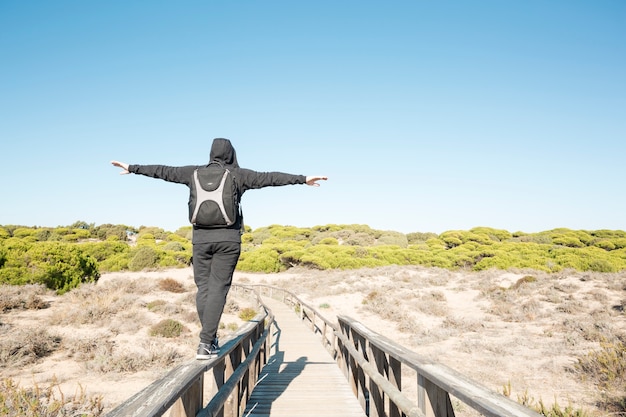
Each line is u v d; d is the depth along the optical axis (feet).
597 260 103.60
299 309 76.33
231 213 10.84
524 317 58.85
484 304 73.87
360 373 18.81
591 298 65.62
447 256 148.15
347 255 148.77
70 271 74.43
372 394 15.76
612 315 54.08
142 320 50.90
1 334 41.09
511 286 85.81
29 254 72.33
